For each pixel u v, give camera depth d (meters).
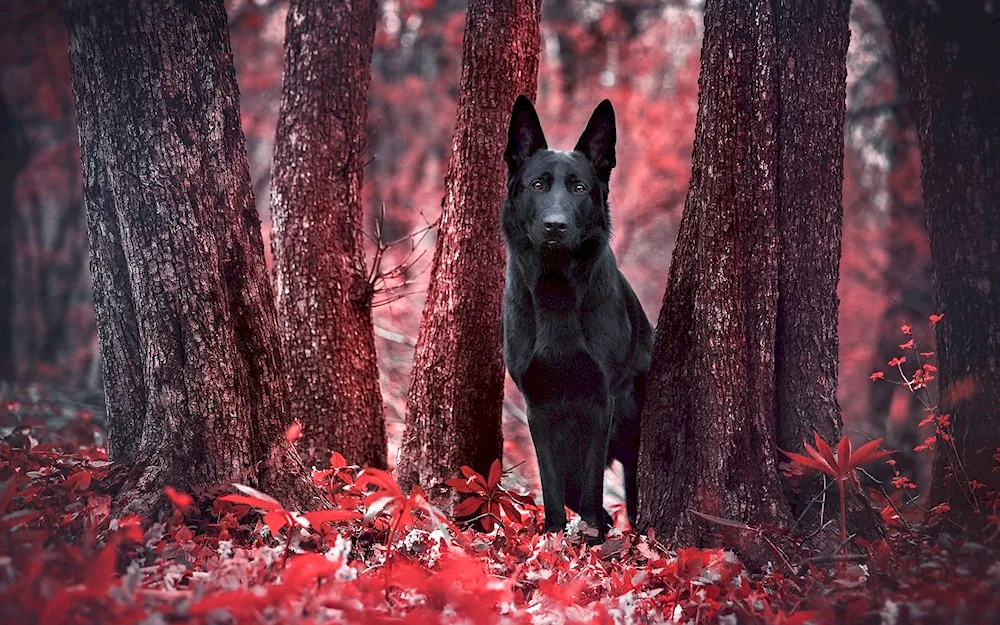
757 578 4.10
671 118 18.28
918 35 5.09
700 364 4.62
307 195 6.05
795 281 4.67
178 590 3.07
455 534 4.31
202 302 4.18
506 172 5.89
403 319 12.67
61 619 2.38
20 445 5.05
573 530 4.62
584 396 5.05
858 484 4.52
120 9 4.11
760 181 4.58
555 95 19.14
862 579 3.62
